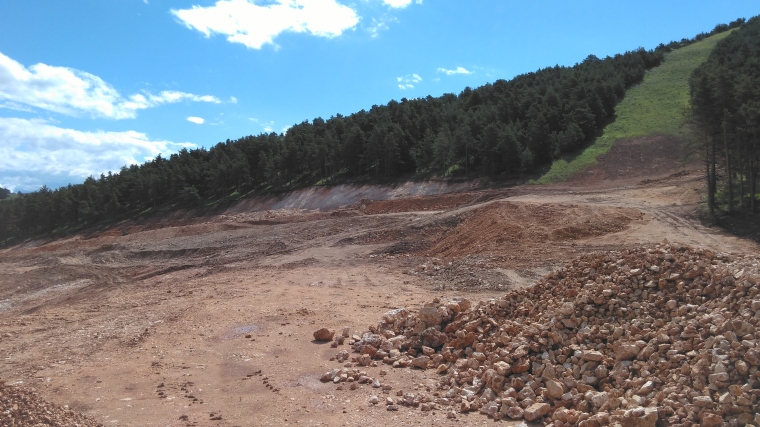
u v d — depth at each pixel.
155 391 9.53
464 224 32.31
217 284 24.41
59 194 83.00
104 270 37.88
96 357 12.04
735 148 27.80
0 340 14.97
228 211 63.91
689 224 27.11
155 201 75.94
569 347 8.90
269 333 13.66
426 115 64.88
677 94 59.19
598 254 11.97
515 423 7.70
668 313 8.90
